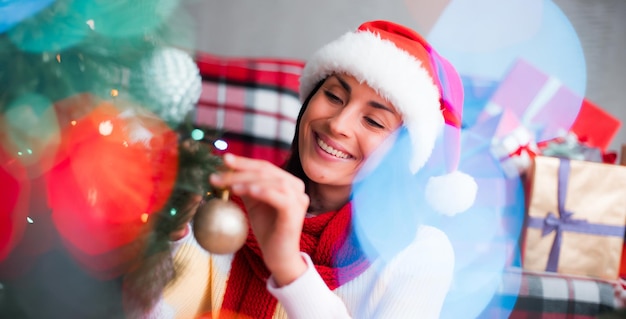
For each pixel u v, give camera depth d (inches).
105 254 23.7
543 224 53.9
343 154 32.0
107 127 22.7
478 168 56.4
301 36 74.0
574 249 54.2
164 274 24.9
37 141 22.3
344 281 32.0
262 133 59.7
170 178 23.3
